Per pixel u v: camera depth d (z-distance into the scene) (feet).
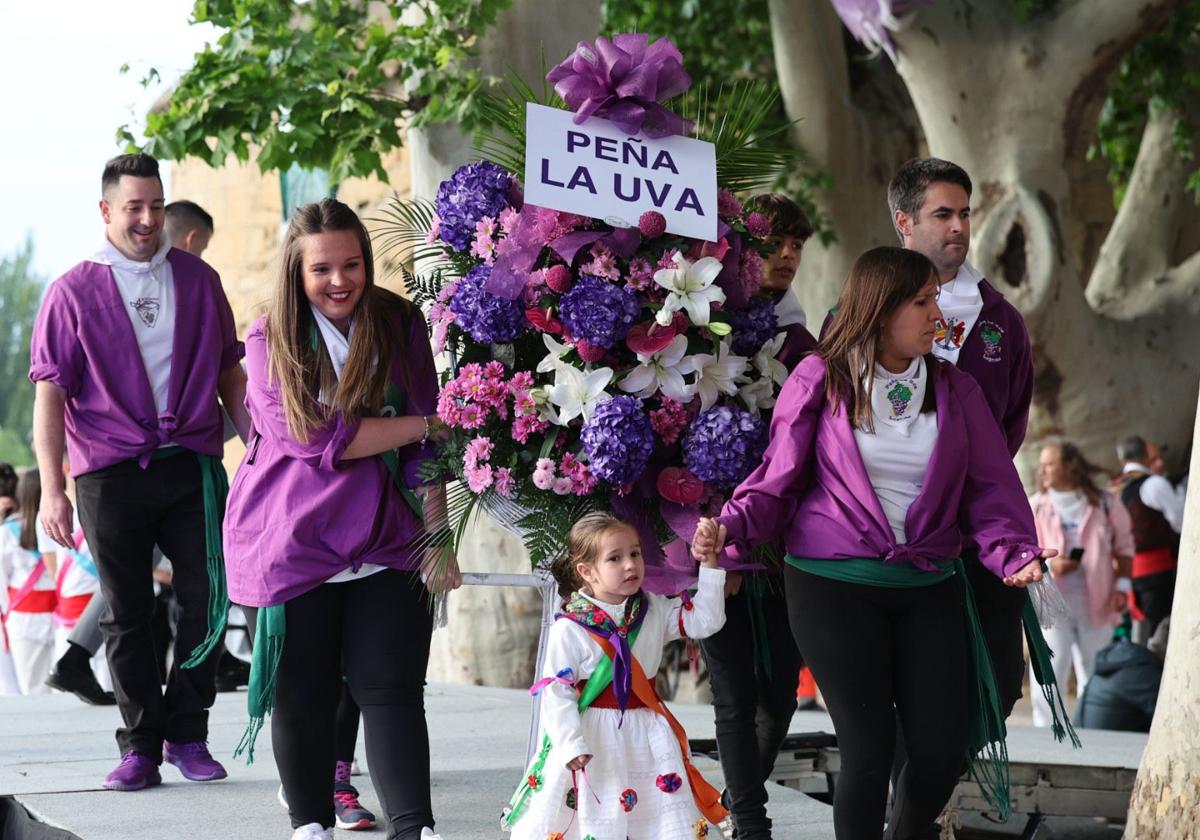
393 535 14.10
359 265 14.10
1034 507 32.60
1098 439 40.40
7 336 292.20
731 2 46.09
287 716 14.03
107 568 17.74
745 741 15.19
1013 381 15.66
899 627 13.50
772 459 13.52
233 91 28.45
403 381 14.48
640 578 13.03
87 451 17.61
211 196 63.05
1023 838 21.21
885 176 44.75
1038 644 15.29
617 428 13.78
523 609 32.78
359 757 21.30
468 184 14.80
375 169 28.43
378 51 28.32
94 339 17.51
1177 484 40.93
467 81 26.99
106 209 17.94
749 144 15.98
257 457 14.29
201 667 18.38
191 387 17.90
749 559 14.82
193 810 16.71
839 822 13.35
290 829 15.81
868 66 46.11
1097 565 31.81
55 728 23.88
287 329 13.97
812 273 43.34
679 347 14.40
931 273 13.24
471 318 14.15
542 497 14.53
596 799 12.62
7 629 33.68
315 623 14.02
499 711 26.63
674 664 40.40
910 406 13.35
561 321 14.26
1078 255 54.34
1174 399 40.93
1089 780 21.20
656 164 14.85
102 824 15.94
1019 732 27.12
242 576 14.03
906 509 13.34
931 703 13.29
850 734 13.26
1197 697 14.61
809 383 13.48
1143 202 45.37
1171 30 45.09
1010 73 39.01
